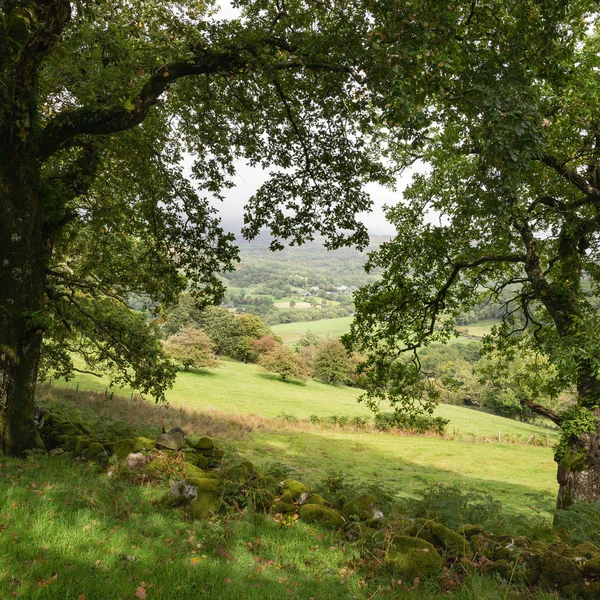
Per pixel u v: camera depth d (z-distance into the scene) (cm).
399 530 596
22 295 898
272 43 1008
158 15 992
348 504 730
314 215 1393
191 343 6406
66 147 1256
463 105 882
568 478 1127
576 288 1329
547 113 1131
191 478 688
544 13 891
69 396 2645
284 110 1289
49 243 1033
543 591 485
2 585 372
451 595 477
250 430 3133
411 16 724
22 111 812
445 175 1413
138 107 963
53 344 1772
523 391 1736
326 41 910
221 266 1438
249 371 7538
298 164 1355
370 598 464
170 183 1384
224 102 1309
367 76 839
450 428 4712
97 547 470
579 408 1071
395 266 1523
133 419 2327
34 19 909
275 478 898
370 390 1540
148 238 1484
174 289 1543
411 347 1542
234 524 597
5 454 852
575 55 1111
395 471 2433
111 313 1606
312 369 7838
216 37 970
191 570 455
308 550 578
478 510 709
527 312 1600
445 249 1454
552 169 1337
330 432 3672
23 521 505
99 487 684
